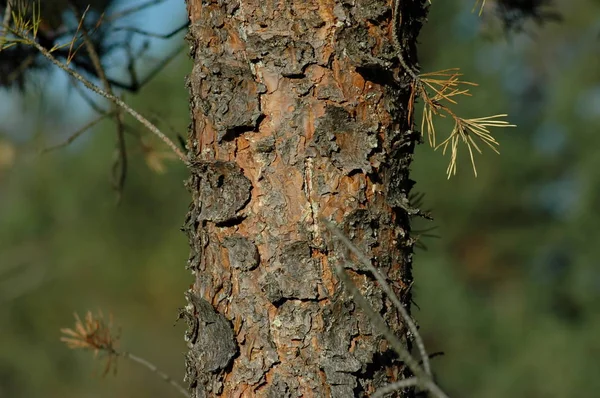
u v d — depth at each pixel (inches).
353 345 125.0
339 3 126.6
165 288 679.1
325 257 125.3
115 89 205.6
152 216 639.1
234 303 127.6
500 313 653.3
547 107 698.2
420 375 105.7
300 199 125.4
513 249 663.8
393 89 129.8
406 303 131.6
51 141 560.4
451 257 661.9
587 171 647.8
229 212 127.0
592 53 696.4
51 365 709.9
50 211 665.6
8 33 149.0
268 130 126.5
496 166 639.8
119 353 160.7
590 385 608.4
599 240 638.5
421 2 136.1
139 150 219.6
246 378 126.2
